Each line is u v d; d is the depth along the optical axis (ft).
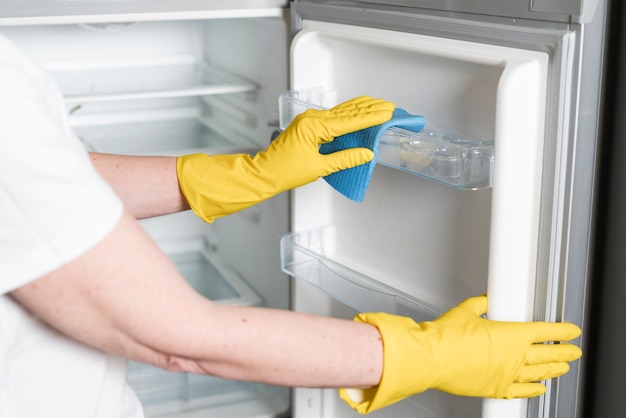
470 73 3.71
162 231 6.93
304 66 4.63
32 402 3.10
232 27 5.88
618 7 3.49
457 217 3.99
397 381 3.03
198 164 3.93
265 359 2.88
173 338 2.70
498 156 3.26
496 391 3.30
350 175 3.77
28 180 2.53
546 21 3.17
